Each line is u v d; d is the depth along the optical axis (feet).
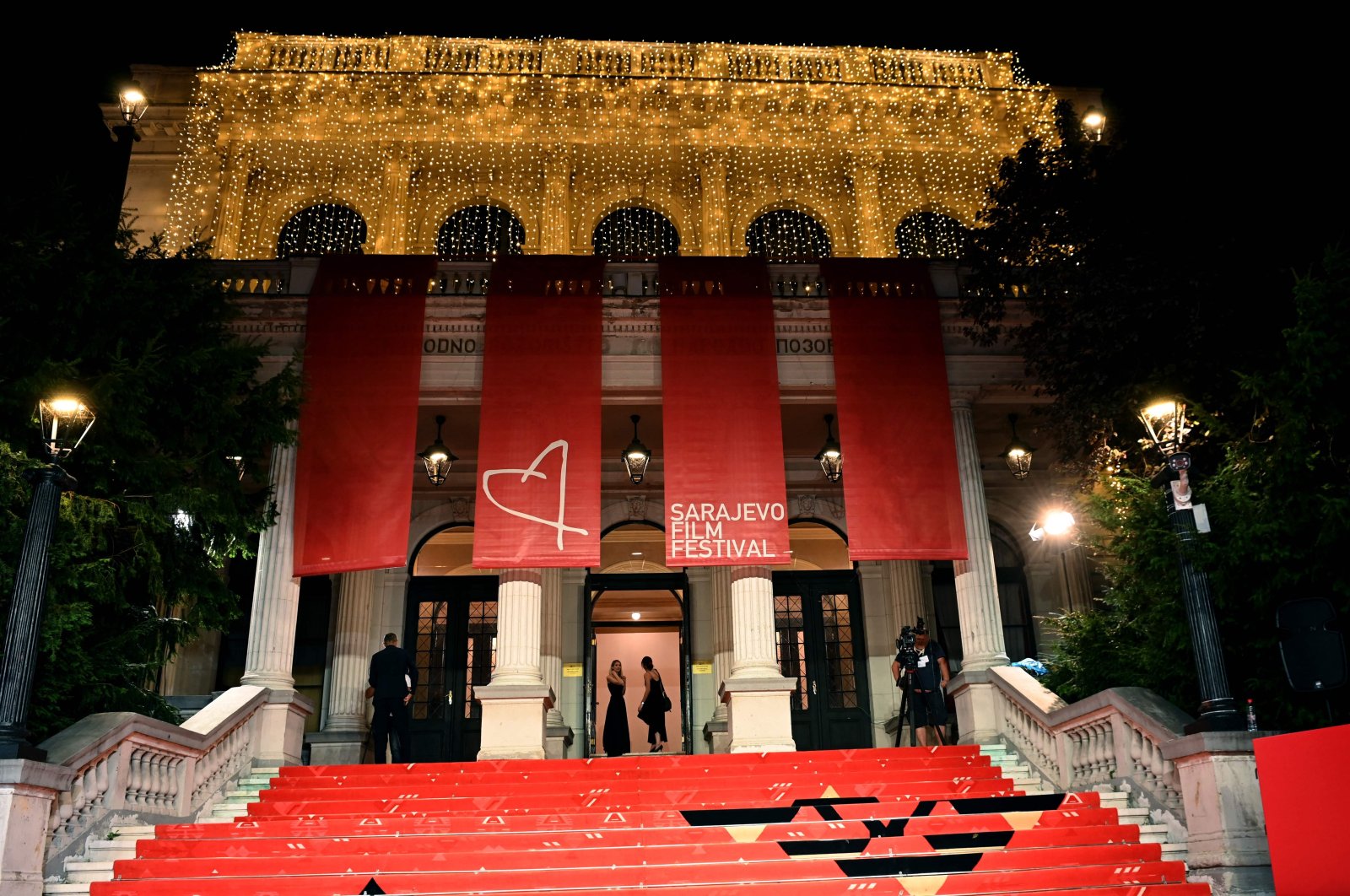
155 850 31.35
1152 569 37.42
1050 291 47.14
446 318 53.26
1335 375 32.45
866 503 49.70
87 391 37.14
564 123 70.85
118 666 39.34
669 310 52.70
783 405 57.21
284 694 45.75
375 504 48.78
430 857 30.09
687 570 64.59
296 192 69.15
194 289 44.06
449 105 70.79
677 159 71.31
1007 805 34.27
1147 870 29.17
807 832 32.09
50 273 40.04
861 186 71.20
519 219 69.56
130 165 68.44
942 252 70.64
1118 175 45.60
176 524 42.57
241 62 71.00
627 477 66.23
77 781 31.45
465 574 75.15
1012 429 58.49
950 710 55.72
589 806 35.78
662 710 61.77
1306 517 32.86
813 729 63.16
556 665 61.16
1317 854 23.54
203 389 41.88
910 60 74.64
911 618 64.08
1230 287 41.14
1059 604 64.75
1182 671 38.24
